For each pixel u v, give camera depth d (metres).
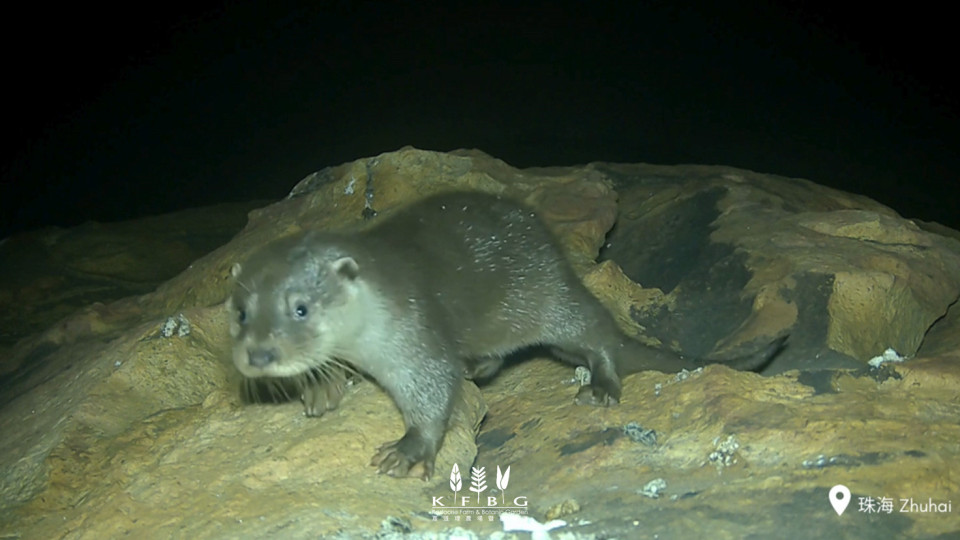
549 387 0.89
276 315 0.69
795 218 1.08
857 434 0.67
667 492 0.65
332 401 0.78
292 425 0.78
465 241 0.82
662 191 1.25
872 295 0.89
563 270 0.85
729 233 1.07
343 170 1.24
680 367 0.84
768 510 0.60
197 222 1.85
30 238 1.75
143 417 0.89
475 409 0.81
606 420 0.77
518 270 0.83
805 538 0.57
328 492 0.69
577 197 1.13
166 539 0.64
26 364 1.14
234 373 0.92
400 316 0.72
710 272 1.00
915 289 0.94
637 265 1.09
